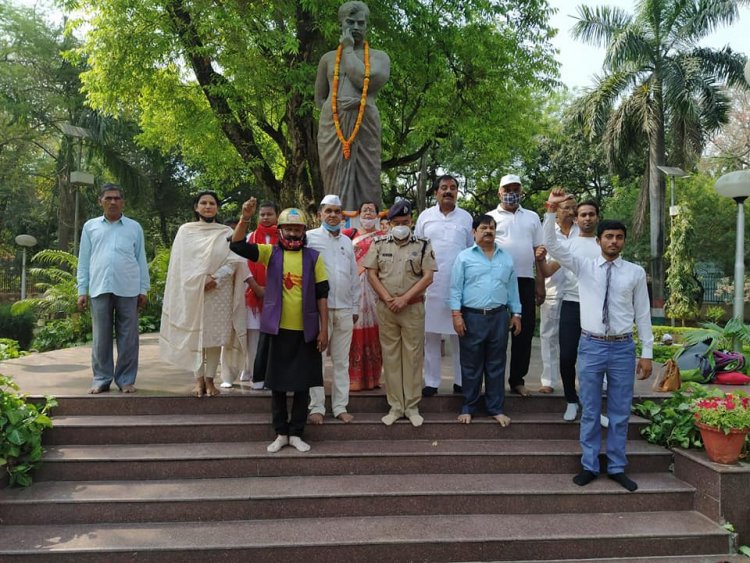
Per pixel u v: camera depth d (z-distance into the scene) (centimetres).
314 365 379
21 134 2003
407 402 416
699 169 2475
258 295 468
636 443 420
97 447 389
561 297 468
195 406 429
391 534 323
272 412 395
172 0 968
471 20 1187
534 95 2177
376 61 615
